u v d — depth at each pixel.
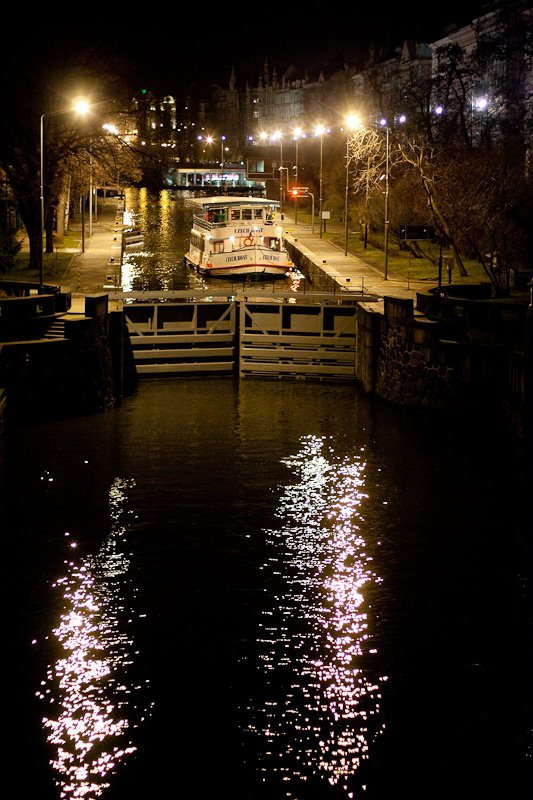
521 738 17.69
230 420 37.00
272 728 17.89
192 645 20.41
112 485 29.34
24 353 35.16
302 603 22.14
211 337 44.62
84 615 21.55
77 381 36.72
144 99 64.31
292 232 91.00
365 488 29.42
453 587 22.95
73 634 20.77
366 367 41.03
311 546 25.17
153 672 19.42
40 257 44.91
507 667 19.73
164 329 44.38
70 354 36.31
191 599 22.30
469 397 36.16
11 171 60.72
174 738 17.59
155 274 66.88
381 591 22.78
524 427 31.47
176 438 34.34
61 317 37.47
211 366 44.78
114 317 39.84
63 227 80.38
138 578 23.30
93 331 37.38
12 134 59.16
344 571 23.77
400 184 68.75
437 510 27.67
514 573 23.69
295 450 33.19
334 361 44.19
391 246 74.19
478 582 23.22
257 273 63.03
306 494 28.89
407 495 28.83
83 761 17.08
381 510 27.66
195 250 68.44
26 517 26.78
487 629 21.09
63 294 38.59
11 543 25.11
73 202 104.12
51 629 20.97
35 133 59.47
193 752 17.25
